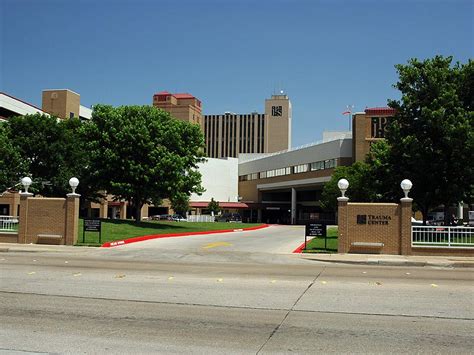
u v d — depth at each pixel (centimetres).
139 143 4128
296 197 9588
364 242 2311
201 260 2078
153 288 1242
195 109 14075
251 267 1812
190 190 4622
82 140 4412
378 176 3288
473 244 2228
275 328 845
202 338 771
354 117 6994
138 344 731
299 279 1459
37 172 4131
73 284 1284
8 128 4209
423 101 3105
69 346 715
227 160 10206
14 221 2736
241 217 9438
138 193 4319
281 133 17150
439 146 3005
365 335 805
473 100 3152
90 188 4572
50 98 8350
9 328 819
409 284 1373
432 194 3095
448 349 729
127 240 2817
